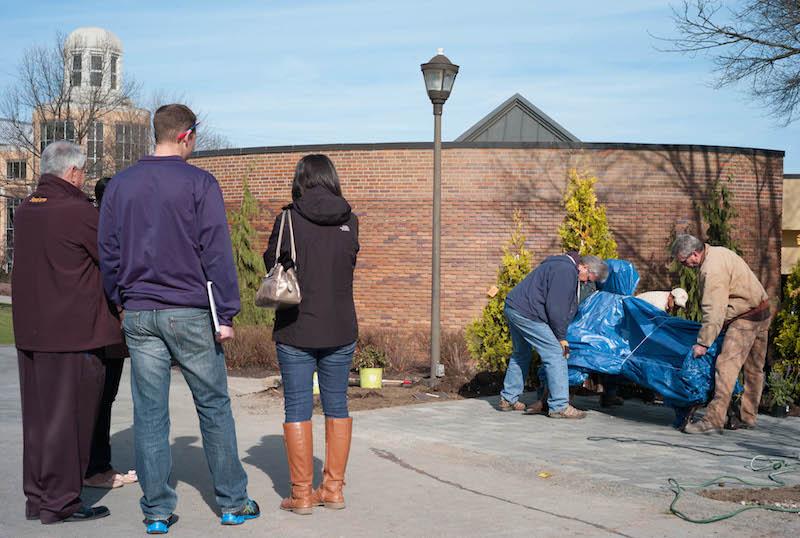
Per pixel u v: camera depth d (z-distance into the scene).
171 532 4.43
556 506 5.03
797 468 6.20
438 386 10.98
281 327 4.80
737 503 5.12
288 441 4.80
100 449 5.45
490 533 4.45
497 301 10.75
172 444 6.85
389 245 19.22
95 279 4.75
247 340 14.28
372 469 6.01
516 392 8.99
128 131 35.22
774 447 7.12
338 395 4.95
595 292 9.23
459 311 18.89
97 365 4.76
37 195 4.80
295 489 4.82
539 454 6.63
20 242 4.75
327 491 4.94
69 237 4.68
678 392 7.95
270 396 10.04
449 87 11.59
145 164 4.45
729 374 7.83
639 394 10.20
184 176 4.40
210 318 4.47
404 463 6.23
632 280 9.23
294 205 4.82
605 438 7.43
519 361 8.99
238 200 20.61
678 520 4.73
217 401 4.53
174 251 4.37
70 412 4.62
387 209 19.22
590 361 8.64
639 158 18.72
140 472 4.40
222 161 20.92
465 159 18.88
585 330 8.80
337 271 4.84
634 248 18.70
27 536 4.35
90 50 33.25
